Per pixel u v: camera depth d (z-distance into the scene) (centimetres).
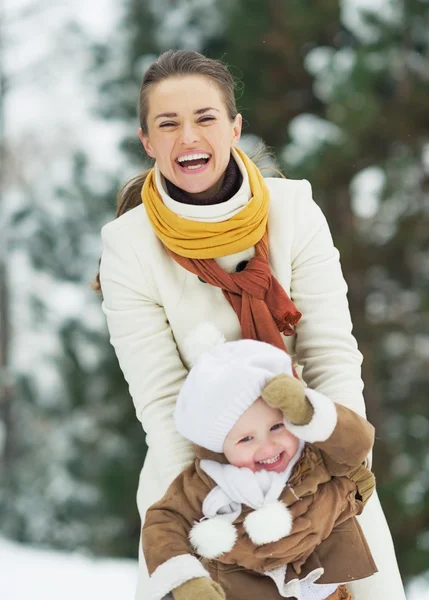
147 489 733
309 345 718
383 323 2659
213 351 655
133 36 2928
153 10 2909
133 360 720
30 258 3247
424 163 2603
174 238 700
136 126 2931
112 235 736
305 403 616
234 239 696
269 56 2627
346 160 2417
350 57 2473
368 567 648
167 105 687
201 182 696
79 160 3142
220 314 715
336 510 639
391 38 2475
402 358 2739
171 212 698
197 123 689
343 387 695
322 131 2442
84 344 2966
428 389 2719
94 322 3073
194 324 718
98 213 3150
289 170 2391
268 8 2598
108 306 738
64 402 3142
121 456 2808
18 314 4197
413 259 2677
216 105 691
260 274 701
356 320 2627
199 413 627
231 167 716
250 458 630
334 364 709
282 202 729
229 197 712
